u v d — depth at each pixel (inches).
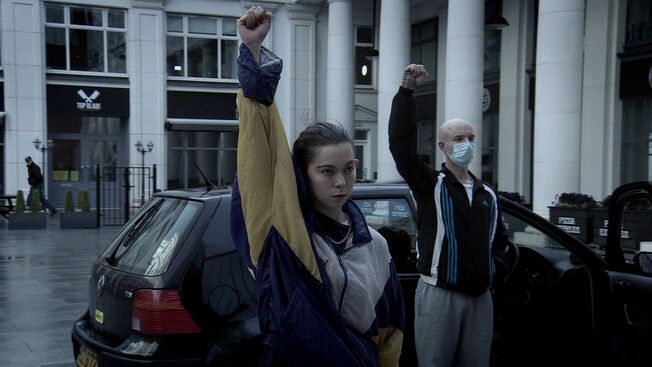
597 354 173.3
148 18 864.3
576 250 174.6
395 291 85.2
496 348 165.3
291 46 924.6
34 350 231.6
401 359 152.6
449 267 130.0
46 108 830.5
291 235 74.5
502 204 172.4
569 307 175.9
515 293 169.5
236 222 82.5
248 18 75.5
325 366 71.8
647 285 169.3
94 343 142.4
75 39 847.1
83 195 669.9
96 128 879.1
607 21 580.7
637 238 410.9
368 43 969.5
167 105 887.1
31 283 360.8
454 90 588.4
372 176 981.2
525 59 690.2
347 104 815.7
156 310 130.3
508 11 702.5
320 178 78.0
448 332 131.9
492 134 737.0
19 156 812.6
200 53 906.7
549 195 477.1
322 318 72.4
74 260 446.9
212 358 128.1
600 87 589.0
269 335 73.0
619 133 583.8
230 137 924.6
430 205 134.2
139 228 158.6
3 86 805.9
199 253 135.3
